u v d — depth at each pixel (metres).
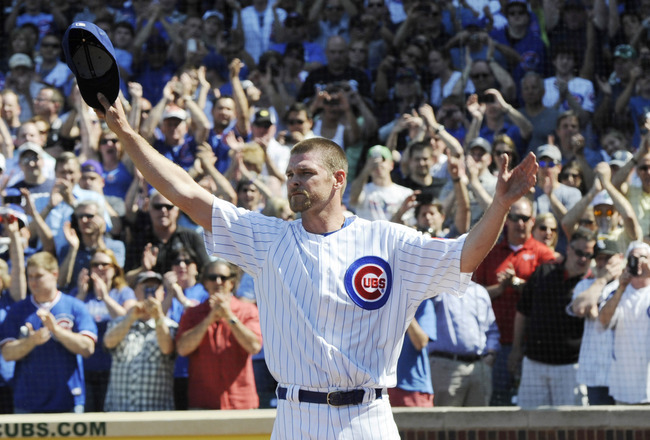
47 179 27.55
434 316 21.09
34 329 21.55
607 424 19.44
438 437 19.44
